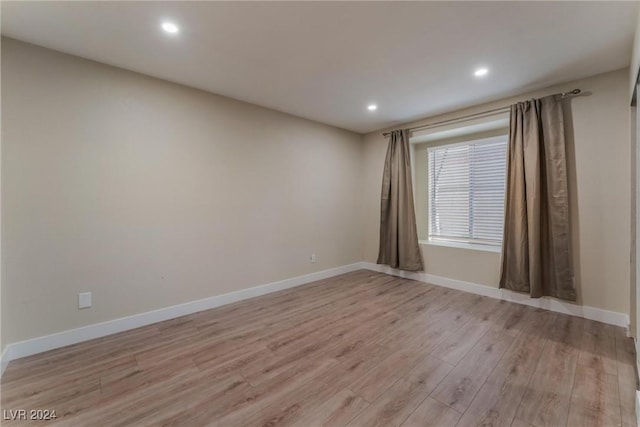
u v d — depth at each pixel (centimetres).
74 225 234
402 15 187
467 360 209
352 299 343
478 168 394
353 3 175
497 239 378
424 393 173
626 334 246
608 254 269
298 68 259
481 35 209
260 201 359
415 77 277
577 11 183
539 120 301
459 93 314
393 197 438
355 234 489
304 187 409
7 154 206
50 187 223
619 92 260
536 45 222
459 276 379
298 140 400
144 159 268
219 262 321
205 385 182
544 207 303
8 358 203
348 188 475
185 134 294
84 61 238
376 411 158
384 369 198
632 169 240
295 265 400
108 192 249
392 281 421
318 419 153
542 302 308
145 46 221
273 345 233
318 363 206
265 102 343
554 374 190
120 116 255
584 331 253
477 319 282
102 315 248
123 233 258
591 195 276
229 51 230
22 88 212
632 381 181
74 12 180
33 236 216
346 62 248
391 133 443
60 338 228
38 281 219
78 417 154
